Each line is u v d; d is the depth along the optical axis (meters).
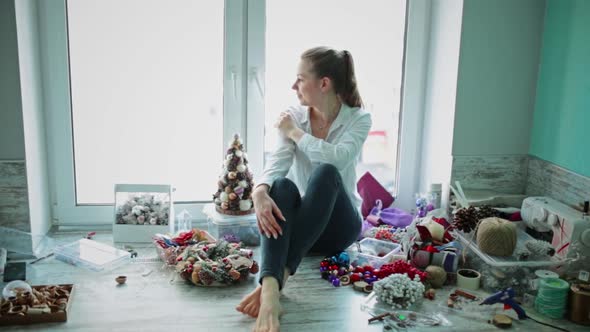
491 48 2.29
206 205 2.35
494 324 1.72
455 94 2.30
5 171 2.06
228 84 2.37
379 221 2.43
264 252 1.78
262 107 2.41
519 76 2.33
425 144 2.56
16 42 1.98
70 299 1.75
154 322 1.67
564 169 2.17
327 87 2.07
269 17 2.36
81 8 2.22
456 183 2.32
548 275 1.82
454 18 2.29
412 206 2.62
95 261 2.03
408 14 2.45
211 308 1.76
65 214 2.38
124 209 2.28
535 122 2.36
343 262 2.04
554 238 1.98
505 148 2.39
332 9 2.40
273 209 1.84
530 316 1.77
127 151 2.38
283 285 1.78
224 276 1.89
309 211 1.86
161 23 2.28
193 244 2.11
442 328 1.69
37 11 2.20
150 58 2.30
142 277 1.96
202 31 2.32
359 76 2.48
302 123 2.18
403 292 1.79
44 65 2.24
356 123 2.11
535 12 2.29
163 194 2.29
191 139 2.41
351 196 2.18
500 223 1.93
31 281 1.90
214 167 2.45
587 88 2.04
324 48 2.09
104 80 2.29
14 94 2.02
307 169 2.16
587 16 2.03
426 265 2.01
